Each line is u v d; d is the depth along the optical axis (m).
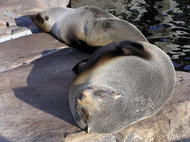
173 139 5.28
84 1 14.16
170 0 14.19
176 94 5.74
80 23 8.03
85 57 7.45
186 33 10.52
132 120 4.77
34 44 7.98
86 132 4.53
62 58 7.26
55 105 5.24
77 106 4.36
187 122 5.49
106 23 7.66
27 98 5.41
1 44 7.92
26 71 6.41
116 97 4.43
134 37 7.28
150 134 4.87
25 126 4.65
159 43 9.78
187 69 8.35
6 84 5.83
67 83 5.98
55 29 8.62
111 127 4.53
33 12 10.25
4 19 9.53
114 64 5.07
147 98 4.93
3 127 4.62
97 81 4.83
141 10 12.87
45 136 4.44
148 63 5.25
